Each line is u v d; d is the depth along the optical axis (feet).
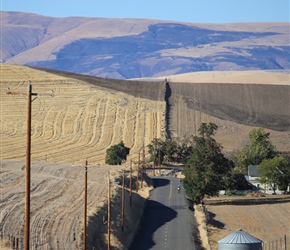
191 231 349.82
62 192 363.56
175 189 473.26
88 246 270.67
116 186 409.08
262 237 347.56
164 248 313.73
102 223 314.76
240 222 381.60
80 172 445.37
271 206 432.66
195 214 391.24
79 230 280.92
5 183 371.97
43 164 470.39
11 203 311.27
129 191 423.64
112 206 350.23
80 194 362.74
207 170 440.45
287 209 421.59
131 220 353.72
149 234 342.44
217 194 452.76
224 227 367.66
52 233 271.49
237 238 281.74
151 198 437.99
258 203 446.19
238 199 460.55
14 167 441.27
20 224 272.92
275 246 322.14
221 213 405.80
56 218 293.64
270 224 378.12
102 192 376.68
